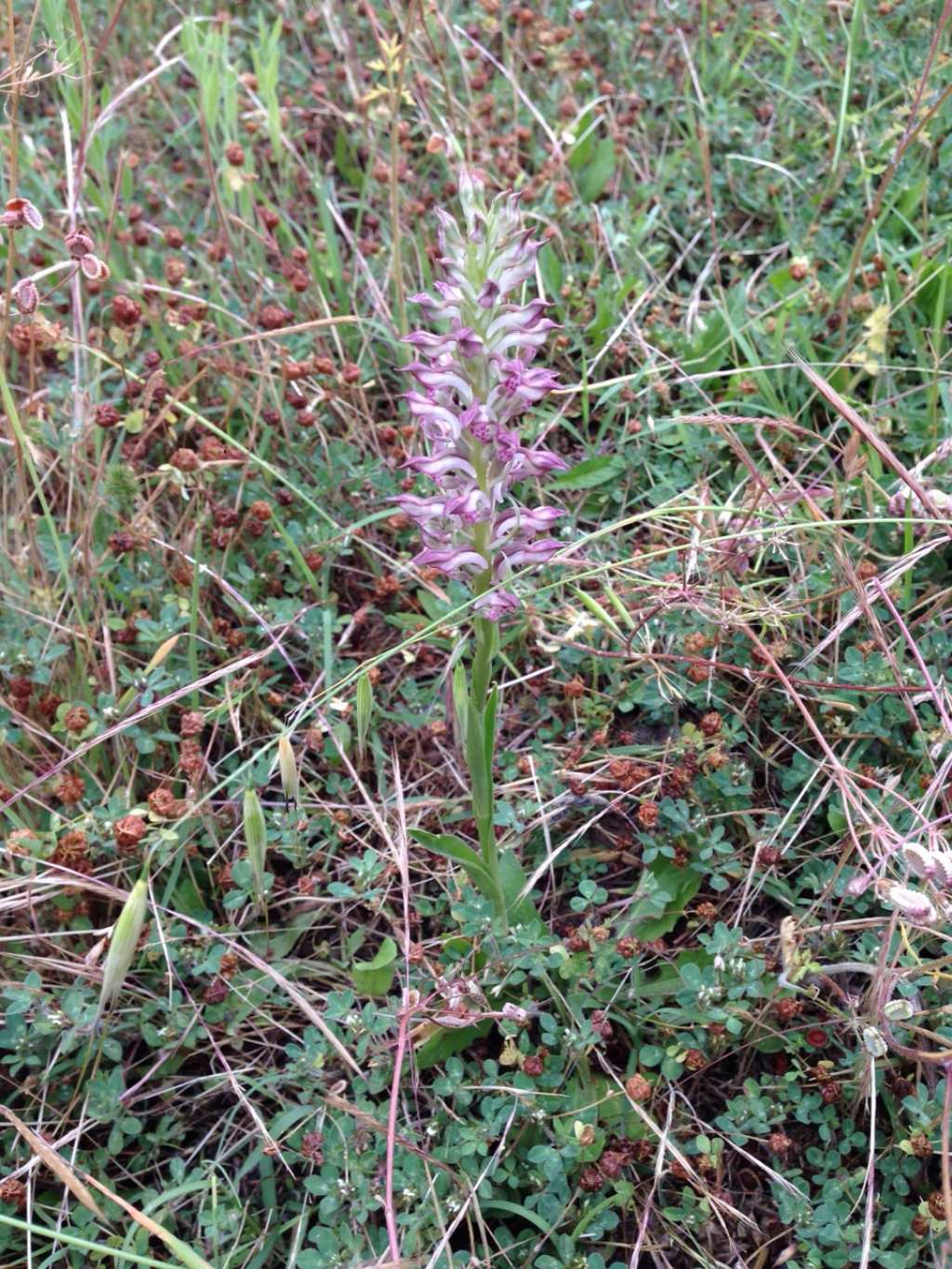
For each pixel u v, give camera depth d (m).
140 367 0.61
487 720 0.40
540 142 0.74
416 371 0.36
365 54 0.77
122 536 0.53
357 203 0.68
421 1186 0.42
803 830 0.49
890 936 0.41
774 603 0.52
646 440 0.58
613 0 0.80
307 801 0.51
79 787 0.48
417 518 0.38
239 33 0.81
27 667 0.51
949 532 0.49
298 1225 0.42
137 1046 0.47
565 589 0.54
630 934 0.47
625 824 0.50
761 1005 0.45
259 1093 0.46
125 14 0.74
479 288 0.35
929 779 0.47
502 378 0.36
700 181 0.69
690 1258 0.42
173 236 0.63
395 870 0.49
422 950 0.46
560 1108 0.43
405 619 0.55
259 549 0.57
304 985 0.47
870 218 0.57
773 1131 0.44
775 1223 0.43
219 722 0.52
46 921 0.48
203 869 0.50
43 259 0.66
